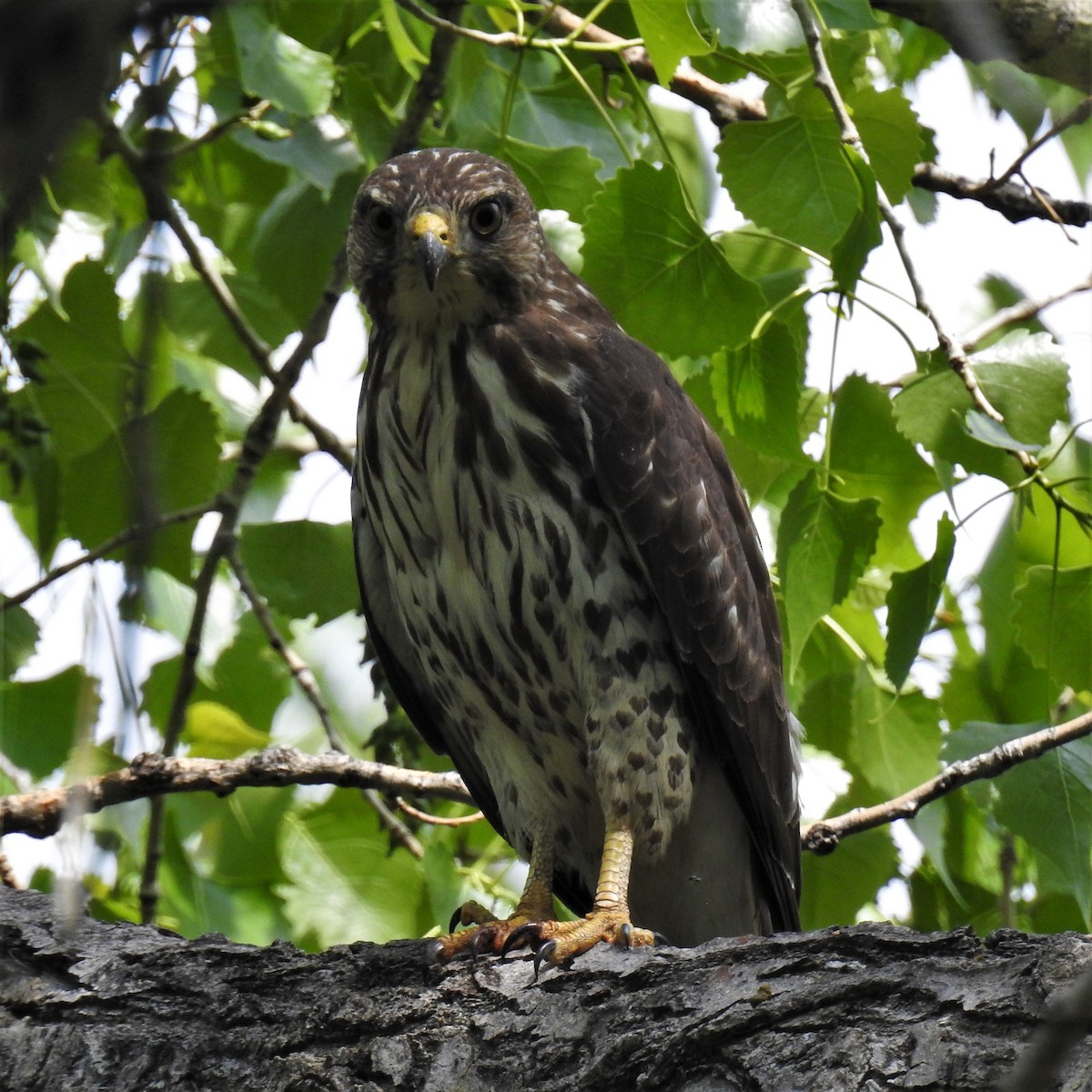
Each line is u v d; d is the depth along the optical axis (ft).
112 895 35.42
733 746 27.02
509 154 30.94
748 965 17.04
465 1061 17.60
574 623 26.00
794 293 28.73
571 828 28.55
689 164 39.09
